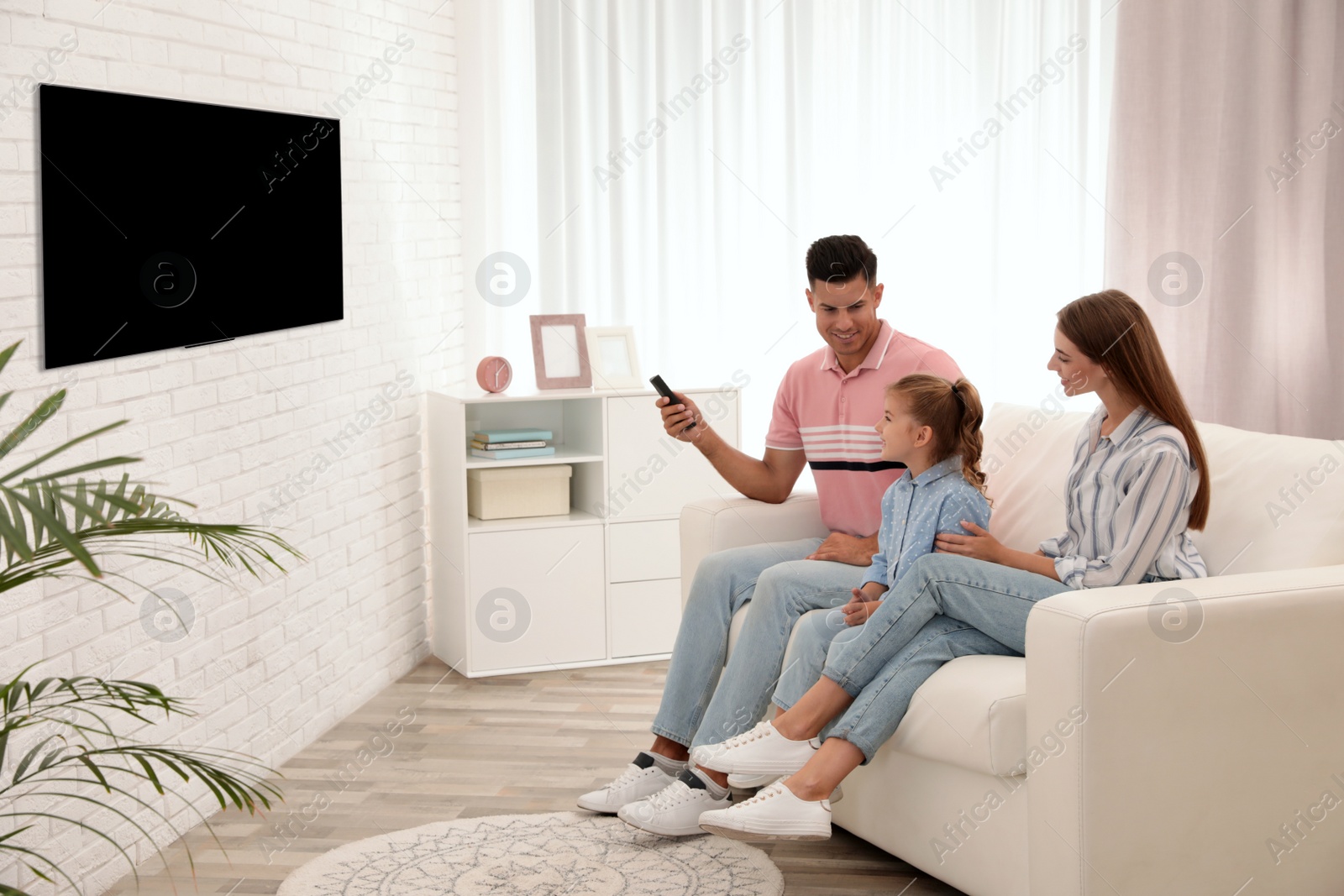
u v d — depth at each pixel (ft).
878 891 7.32
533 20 13.16
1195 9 12.97
